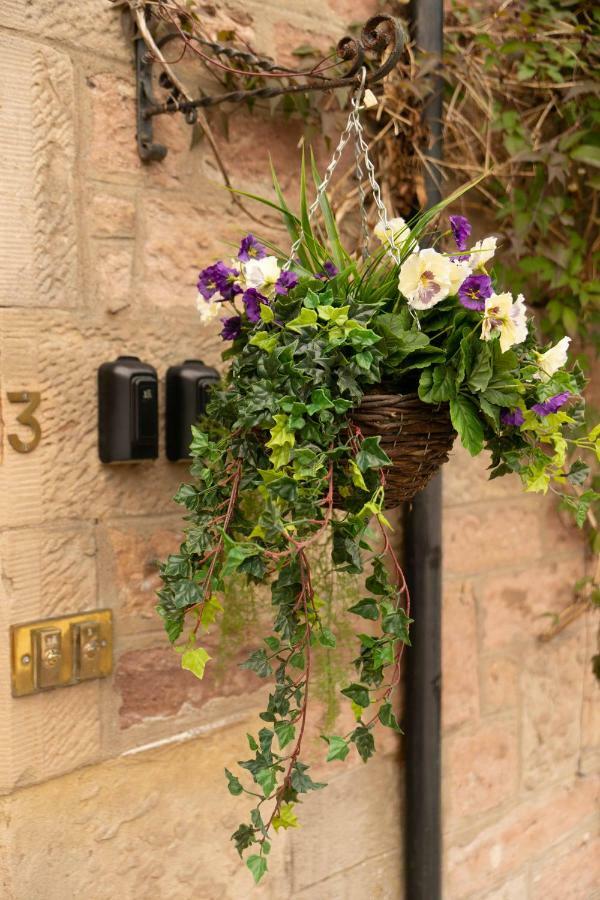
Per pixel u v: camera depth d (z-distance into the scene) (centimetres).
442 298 117
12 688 139
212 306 131
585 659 255
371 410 116
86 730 150
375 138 187
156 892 160
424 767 203
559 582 245
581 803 256
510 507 230
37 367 141
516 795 237
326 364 114
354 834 196
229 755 170
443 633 215
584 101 215
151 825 159
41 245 140
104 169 148
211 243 165
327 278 125
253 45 169
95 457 148
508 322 117
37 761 143
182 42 157
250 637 172
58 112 141
